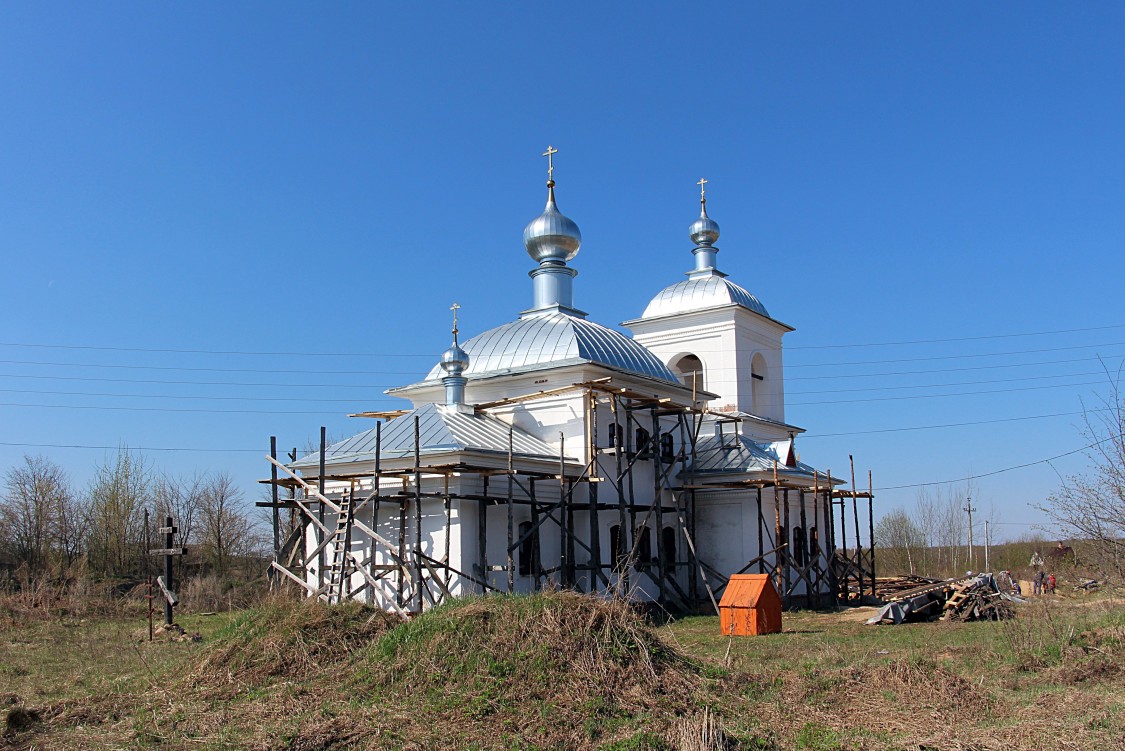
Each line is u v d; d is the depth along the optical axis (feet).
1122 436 66.90
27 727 44.91
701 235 148.25
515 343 112.57
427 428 92.99
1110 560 67.26
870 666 53.21
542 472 94.89
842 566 128.36
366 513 91.20
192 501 189.57
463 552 85.25
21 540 155.74
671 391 117.91
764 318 143.43
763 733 40.70
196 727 42.88
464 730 40.83
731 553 115.14
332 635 53.83
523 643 47.19
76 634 88.12
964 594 94.48
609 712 42.70
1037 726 41.09
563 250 127.85
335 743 39.45
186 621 101.55
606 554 103.50
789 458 120.16
